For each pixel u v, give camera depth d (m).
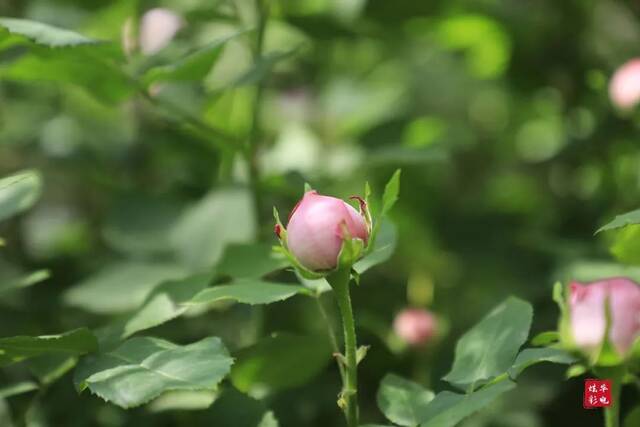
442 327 0.88
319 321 0.91
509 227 1.06
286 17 0.95
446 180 1.28
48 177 1.11
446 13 1.10
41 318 0.87
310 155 1.10
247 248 0.76
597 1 1.14
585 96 1.09
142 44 0.87
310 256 0.66
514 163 1.32
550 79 1.12
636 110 0.93
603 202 0.99
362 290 0.94
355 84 1.27
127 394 0.66
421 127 1.17
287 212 0.94
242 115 0.92
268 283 0.72
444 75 1.43
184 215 0.88
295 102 1.17
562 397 0.85
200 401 0.78
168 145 0.93
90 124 1.17
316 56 1.20
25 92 1.16
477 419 0.86
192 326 0.85
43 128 1.11
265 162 0.99
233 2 0.89
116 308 0.81
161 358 0.68
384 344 0.81
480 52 1.18
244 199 0.86
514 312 0.70
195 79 0.78
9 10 1.04
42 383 0.74
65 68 0.77
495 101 1.44
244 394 0.73
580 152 1.04
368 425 0.70
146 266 0.85
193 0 0.93
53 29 0.74
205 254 0.84
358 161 0.92
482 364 0.69
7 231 0.99
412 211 1.09
